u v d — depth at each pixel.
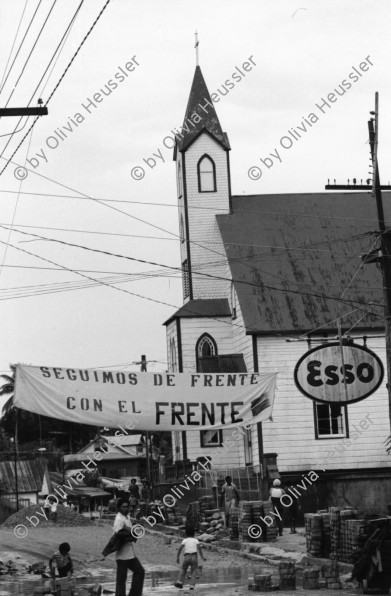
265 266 51.06
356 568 21.67
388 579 21.30
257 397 30.98
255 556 30.59
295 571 24.59
